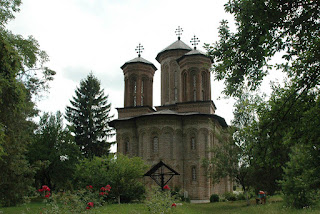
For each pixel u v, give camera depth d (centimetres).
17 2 1672
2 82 1270
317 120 753
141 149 3039
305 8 654
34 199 2934
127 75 3694
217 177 2431
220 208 2095
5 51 1323
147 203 1408
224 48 759
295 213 1409
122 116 3512
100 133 3938
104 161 2042
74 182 3169
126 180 2019
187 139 3016
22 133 2045
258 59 700
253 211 1691
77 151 3400
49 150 3262
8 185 1827
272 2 655
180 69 3494
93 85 4188
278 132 816
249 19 694
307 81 740
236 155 2291
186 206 2020
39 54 1897
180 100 3444
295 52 714
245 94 2281
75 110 4078
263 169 2242
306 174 1227
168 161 2903
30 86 2323
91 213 1184
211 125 2800
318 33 677
